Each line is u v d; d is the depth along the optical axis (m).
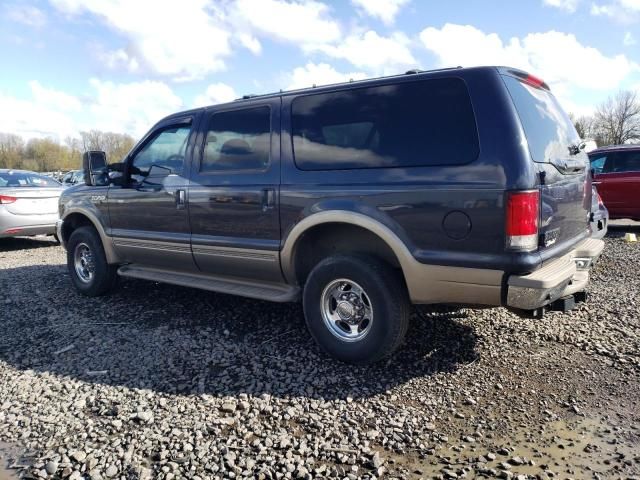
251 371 3.68
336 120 3.73
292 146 3.94
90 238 5.59
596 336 4.17
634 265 6.73
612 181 10.31
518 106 3.21
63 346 4.27
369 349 3.56
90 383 3.57
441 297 3.34
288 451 2.69
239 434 2.87
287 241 3.92
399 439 2.81
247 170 4.18
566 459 2.61
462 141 3.18
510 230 2.98
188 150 4.64
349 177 3.59
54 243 10.61
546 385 3.39
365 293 3.55
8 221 8.98
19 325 4.82
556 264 3.33
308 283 3.81
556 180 3.36
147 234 4.99
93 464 2.62
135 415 3.07
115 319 4.92
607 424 2.92
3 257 8.79
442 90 3.31
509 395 3.27
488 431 2.88
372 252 3.74
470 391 3.33
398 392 3.33
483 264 3.09
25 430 2.99
